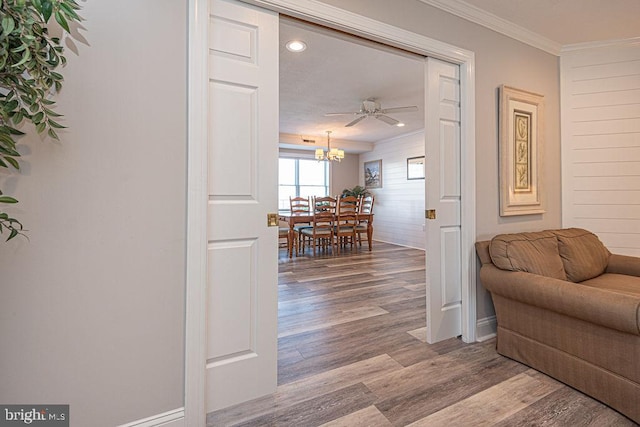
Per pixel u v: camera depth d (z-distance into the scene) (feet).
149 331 4.26
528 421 4.60
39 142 3.65
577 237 7.61
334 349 6.94
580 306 4.98
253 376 5.15
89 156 3.90
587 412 4.79
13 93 3.19
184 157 4.46
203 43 4.53
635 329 4.35
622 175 8.61
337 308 9.60
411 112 16.14
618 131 8.63
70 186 3.81
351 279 13.14
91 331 3.94
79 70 3.83
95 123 3.92
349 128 19.86
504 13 7.41
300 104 14.88
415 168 21.43
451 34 7.04
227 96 4.86
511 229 8.09
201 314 4.57
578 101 9.00
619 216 8.65
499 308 6.68
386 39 6.18
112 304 4.05
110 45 3.99
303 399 5.17
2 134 3.01
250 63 5.03
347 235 20.12
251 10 5.01
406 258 17.93
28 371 3.65
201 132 4.52
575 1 6.97
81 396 3.90
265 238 5.22
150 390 4.28
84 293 3.90
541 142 8.48
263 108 5.15
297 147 23.47
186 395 4.49
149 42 4.22
